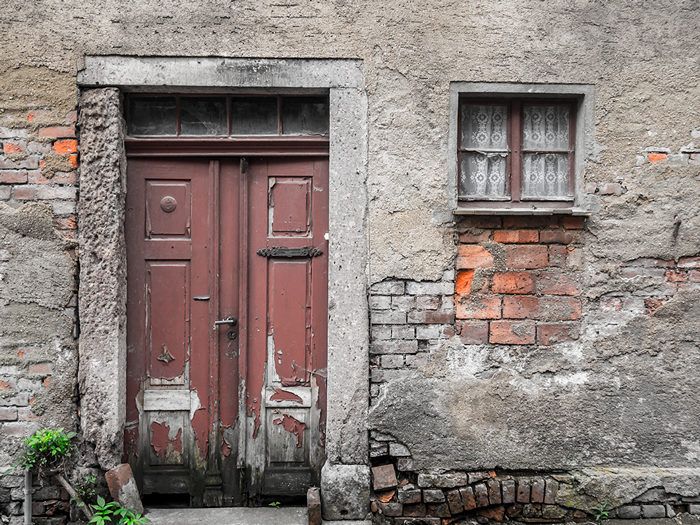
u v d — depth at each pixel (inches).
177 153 143.5
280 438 146.3
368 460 139.0
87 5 135.0
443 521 137.5
